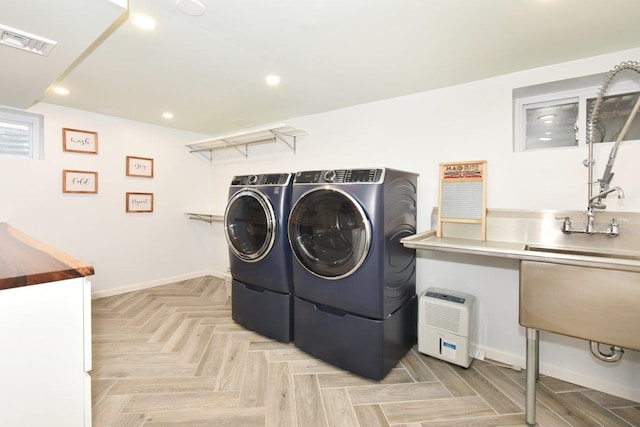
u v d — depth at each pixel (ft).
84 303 3.11
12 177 8.83
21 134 9.18
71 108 9.84
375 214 5.87
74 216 10.07
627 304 3.86
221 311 9.73
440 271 7.60
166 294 11.34
